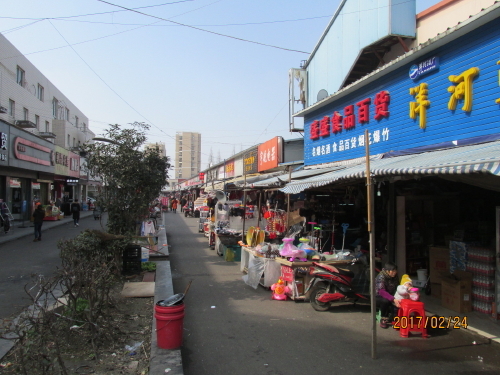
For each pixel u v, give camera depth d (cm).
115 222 919
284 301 718
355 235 926
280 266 793
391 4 878
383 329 571
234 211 1336
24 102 2416
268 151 1773
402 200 789
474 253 632
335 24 1158
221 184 1784
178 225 2423
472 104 633
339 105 1080
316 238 867
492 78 597
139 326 555
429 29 853
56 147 2672
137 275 894
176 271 1001
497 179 509
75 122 3759
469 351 489
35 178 2430
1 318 577
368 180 478
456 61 668
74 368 416
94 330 475
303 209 1029
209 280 896
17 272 955
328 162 1148
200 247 1459
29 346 370
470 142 613
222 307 679
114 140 941
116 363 433
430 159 539
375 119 903
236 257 1163
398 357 471
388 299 577
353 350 491
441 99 702
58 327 478
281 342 518
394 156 785
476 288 627
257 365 448
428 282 743
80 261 539
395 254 797
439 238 820
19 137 1917
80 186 4006
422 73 743
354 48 1040
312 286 688
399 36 884
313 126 1240
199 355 476
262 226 1283
